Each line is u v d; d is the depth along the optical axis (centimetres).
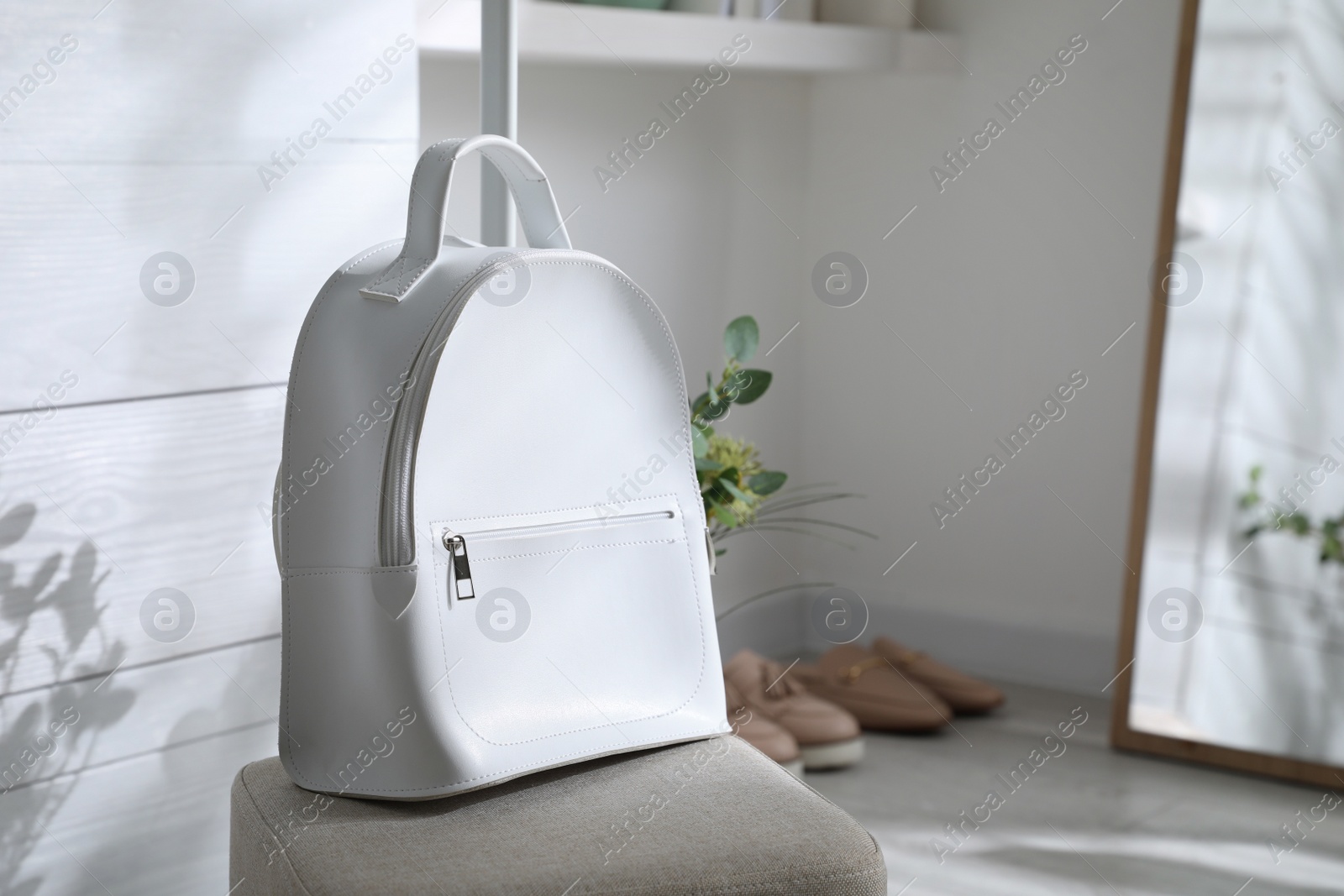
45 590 89
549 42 132
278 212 99
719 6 156
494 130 112
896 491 204
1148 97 176
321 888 68
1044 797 149
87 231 87
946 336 197
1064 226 184
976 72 188
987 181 190
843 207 204
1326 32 155
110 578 92
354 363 79
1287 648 157
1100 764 160
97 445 90
